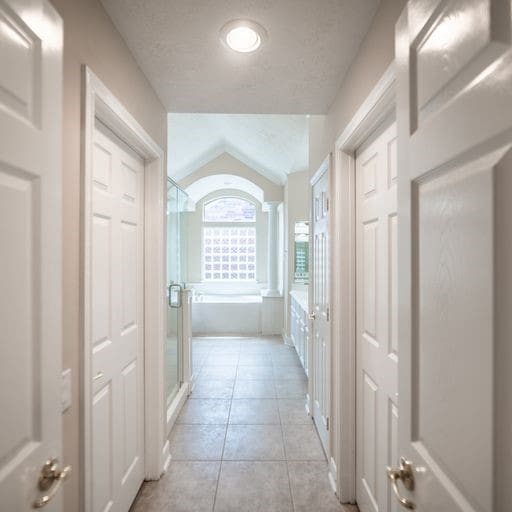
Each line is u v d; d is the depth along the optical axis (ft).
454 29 1.91
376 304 4.92
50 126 2.56
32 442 2.37
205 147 15.94
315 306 8.66
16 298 2.19
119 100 4.66
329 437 6.59
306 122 10.42
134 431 5.84
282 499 5.99
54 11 2.61
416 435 2.41
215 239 21.31
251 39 4.83
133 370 5.81
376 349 4.93
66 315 3.40
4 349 2.07
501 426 1.52
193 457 7.24
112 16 4.36
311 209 9.18
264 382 11.64
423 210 2.30
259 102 6.80
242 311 18.85
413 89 2.45
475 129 1.71
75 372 3.57
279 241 18.85
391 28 3.83
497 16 1.55
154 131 6.32
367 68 4.66
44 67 2.47
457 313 1.88
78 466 3.64
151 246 6.36
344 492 5.89
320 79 5.90
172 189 9.96
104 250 4.68
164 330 6.70
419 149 2.34
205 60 5.35
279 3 4.17
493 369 1.57
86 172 3.66
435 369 2.14
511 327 1.47
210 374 12.41
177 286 9.99
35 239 2.40
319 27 4.59
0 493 2.02
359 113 4.81
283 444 7.77
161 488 6.23
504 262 1.51
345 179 5.93
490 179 1.58
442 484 2.01
